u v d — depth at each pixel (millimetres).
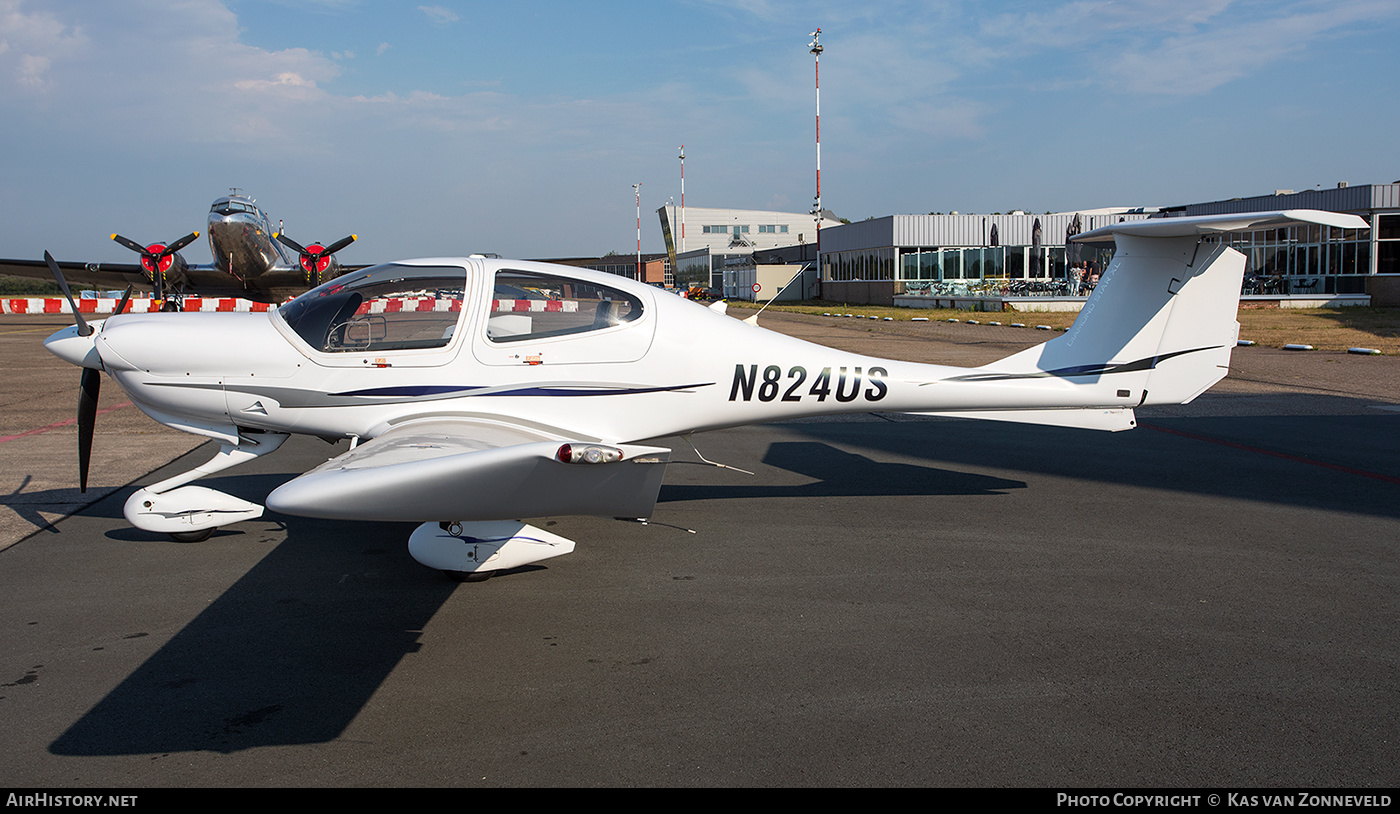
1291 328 18562
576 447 2885
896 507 5551
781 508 5531
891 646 3455
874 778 2537
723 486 6129
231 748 2705
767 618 3744
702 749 2699
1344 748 2691
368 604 3916
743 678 3182
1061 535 4918
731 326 5004
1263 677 3170
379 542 4832
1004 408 5191
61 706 2959
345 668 3270
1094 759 2635
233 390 4715
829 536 4926
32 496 5703
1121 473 6469
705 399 4934
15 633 3555
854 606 3877
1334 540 4789
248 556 4566
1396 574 4246
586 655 3383
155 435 7895
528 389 4734
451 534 4086
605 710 2945
